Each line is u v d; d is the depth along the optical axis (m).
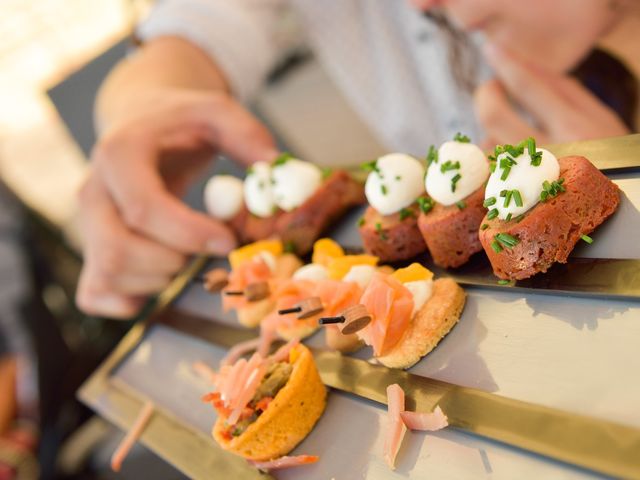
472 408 0.17
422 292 0.21
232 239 0.34
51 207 0.81
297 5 0.44
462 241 0.22
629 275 0.17
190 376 0.29
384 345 0.20
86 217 0.37
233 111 0.38
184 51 0.47
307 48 0.71
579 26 0.26
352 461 0.19
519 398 0.17
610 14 0.25
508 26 0.29
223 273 0.29
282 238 0.30
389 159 0.25
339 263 0.25
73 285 0.64
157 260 0.36
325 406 0.22
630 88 0.27
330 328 0.23
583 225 0.19
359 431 0.20
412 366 0.20
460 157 0.21
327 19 0.43
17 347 0.59
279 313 0.22
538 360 0.17
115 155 0.36
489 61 0.31
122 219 0.36
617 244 0.18
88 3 0.79
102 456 0.44
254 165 0.34
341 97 0.69
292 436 0.21
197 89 0.45
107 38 0.82
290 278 0.28
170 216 0.34
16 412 0.57
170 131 0.38
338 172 0.30
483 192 0.21
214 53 0.47
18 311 0.58
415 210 0.24
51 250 0.64
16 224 0.61
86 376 0.56
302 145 0.72
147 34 0.50
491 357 0.19
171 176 0.41
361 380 0.21
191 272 0.36
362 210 0.30
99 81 0.74
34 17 0.79
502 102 0.31
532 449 0.15
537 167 0.18
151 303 0.56
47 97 0.75
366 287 0.23
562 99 0.28
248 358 0.26
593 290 0.17
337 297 0.22
